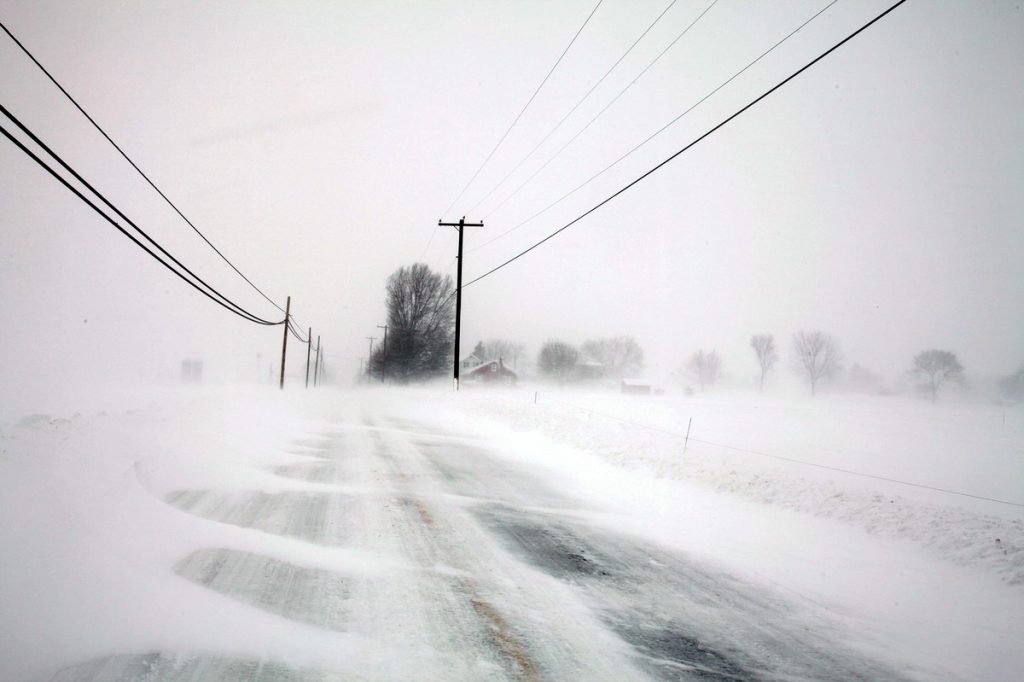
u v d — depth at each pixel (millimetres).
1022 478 14188
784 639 4281
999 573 5750
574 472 11047
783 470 11750
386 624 4066
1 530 4711
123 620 3768
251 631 3801
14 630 3461
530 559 5738
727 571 5750
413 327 61844
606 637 4098
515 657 3705
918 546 6672
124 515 5867
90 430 10125
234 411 17641
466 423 20297
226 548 5391
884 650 4207
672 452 12031
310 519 6664
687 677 3592
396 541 6055
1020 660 4141
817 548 6633
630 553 6152
